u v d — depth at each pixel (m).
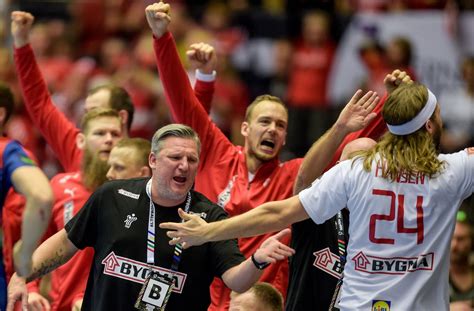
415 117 8.08
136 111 18.25
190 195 8.80
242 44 18.19
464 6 16.64
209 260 8.60
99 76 19.00
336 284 9.01
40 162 18.19
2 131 9.48
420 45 16.67
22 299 8.54
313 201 8.19
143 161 10.50
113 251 8.60
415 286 8.01
